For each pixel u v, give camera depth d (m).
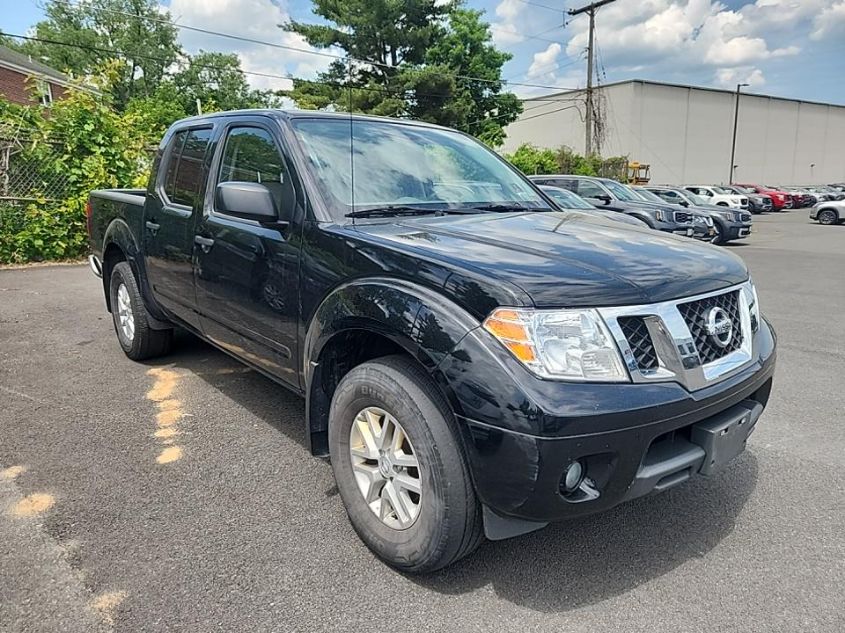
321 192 2.91
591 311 2.07
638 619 2.21
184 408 4.11
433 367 2.14
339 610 2.23
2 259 9.49
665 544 2.67
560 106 49.97
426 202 3.23
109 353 5.28
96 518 2.80
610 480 2.06
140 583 2.36
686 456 2.25
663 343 2.16
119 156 10.11
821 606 2.27
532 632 2.14
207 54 52.75
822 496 3.08
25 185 9.55
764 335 2.79
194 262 3.72
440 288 2.23
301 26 29.38
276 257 2.99
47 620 2.15
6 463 3.30
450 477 2.18
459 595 2.33
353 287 2.50
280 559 2.53
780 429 3.89
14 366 4.91
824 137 66.62
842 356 5.51
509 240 2.59
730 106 55.00
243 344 3.42
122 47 48.12
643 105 48.72
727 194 31.88
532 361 2.00
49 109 10.02
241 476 3.21
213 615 2.20
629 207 13.62
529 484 1.97
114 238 4.89
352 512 2.61
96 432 3.71
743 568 2.50
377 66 29.41
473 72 37.00
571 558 2.57
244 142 3.48
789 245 16.48
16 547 2.57
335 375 2.79
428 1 29.42
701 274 2.41
